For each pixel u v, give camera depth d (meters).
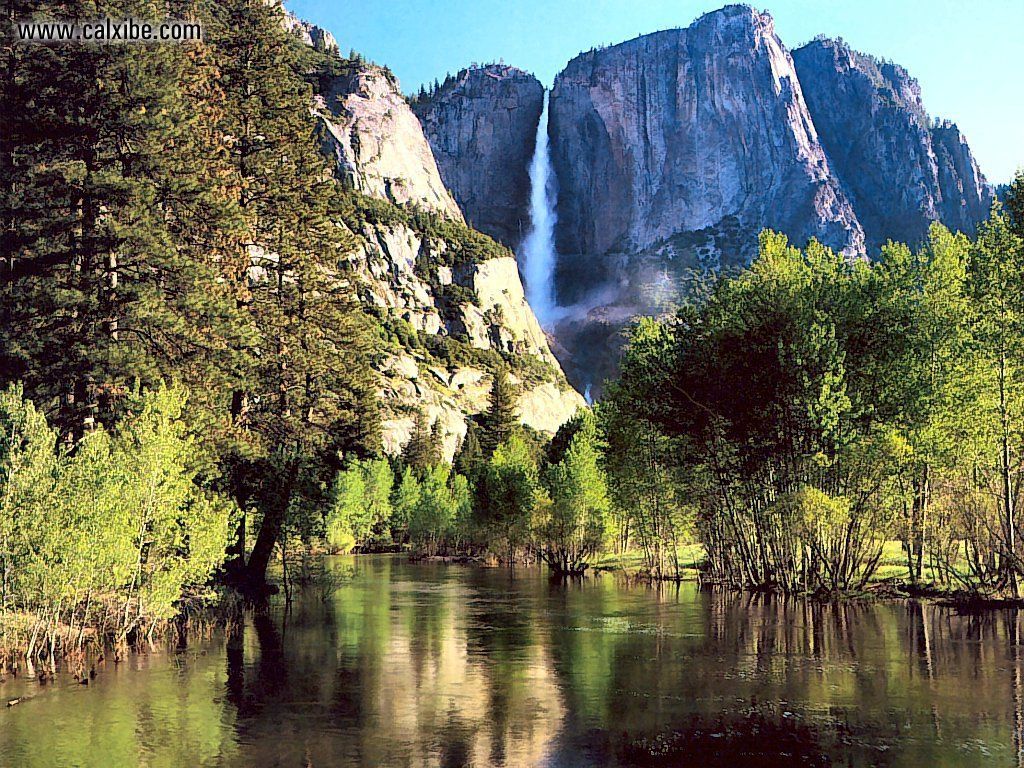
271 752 18.06
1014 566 42.88
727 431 51.81
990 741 18.77
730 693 23.66
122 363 36.94
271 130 54.12
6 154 40.16
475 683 25.22
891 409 47.12
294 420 53.72
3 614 29.48
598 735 19.44
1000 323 42.38
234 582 48.25
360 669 27.48
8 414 27.59
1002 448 42.94
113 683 25.22
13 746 18.55
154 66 41.38
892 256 50.09
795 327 48.22
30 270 37.97
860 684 24.70
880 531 49.41
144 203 40.06
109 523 28.11
